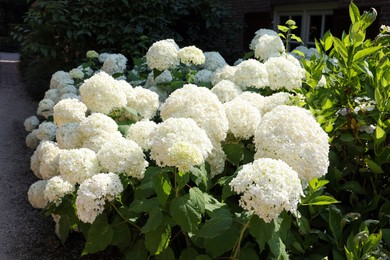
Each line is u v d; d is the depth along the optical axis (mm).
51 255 2789
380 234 1644
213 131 1973
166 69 3393
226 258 1912
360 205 2098
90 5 5699
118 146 1953
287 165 1528
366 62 2229
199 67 3771
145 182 1876
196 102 2014
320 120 2064
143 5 5707
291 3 7039
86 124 2242
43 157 2717
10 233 3125
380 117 2072
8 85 9984
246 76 2707
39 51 5785
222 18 6902
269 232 1538
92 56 4105
